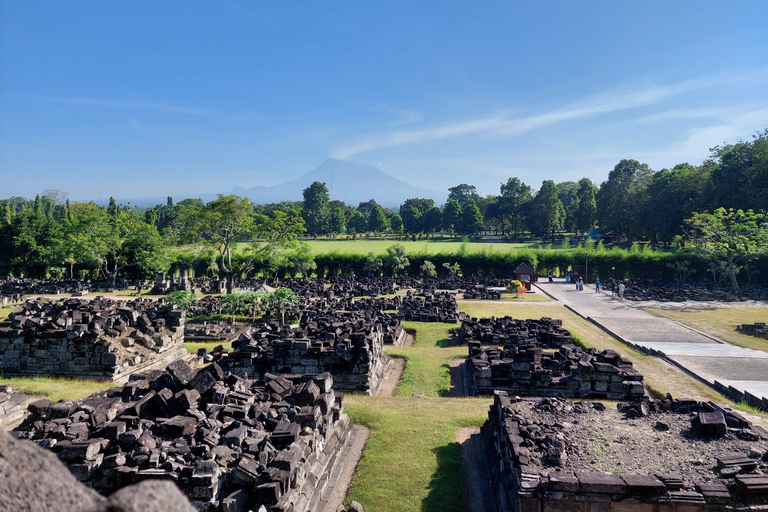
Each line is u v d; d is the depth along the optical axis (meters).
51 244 69.62
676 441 10.65
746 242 46.44
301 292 51.34
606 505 8.43
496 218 153.62
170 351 25.23
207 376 12.94
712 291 50.19
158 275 56.66
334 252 75.44
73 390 18.17
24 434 10.76
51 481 3.19
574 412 12.58
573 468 9.32
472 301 48.03
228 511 8.59
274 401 13.62
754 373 20.45
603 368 18.03
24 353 21.50
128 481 9.41
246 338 21.73
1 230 75.31
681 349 25.11
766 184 55.09
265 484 8.96
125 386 13.77
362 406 16.66
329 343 22.61
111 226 63.72
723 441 10.58
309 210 152.50
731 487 8.55
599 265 67.38
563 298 48.94
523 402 13.33
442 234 174.00
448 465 12.43
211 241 50.75
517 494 8.81
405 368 24.03
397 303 42.81
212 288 56.09
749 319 35.41
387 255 73.06
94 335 21.05
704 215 50.62
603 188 101.44
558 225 131.62
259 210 148.00
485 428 13.96
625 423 11.80
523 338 27.27
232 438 10.48
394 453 13.14
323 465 11.59
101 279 66.50
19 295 48.41
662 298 47.50
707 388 18.36
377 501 10.89
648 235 86.50
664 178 80.38
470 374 21.77
